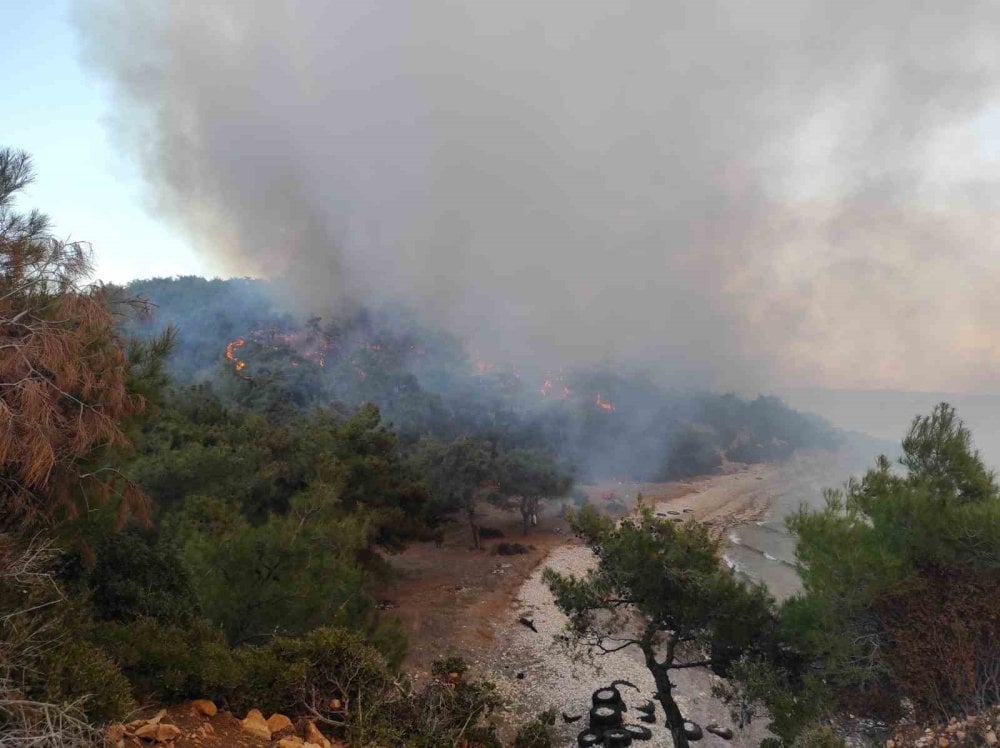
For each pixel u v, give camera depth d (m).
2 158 6.61
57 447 6.41
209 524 15.71
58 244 6.73
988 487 12.71
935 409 13.74
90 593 8.33
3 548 6.03
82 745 4.77
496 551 47.19
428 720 8.21
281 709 7.86
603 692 22.69
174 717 6.76
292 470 27.34
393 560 42.22
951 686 10.20
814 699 11.84
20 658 5.55
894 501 12.14
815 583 12.27
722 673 14.98
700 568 15.11
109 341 7.16
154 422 23.12
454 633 29.16
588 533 17.28
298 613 11.52
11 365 5.82
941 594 11.04
